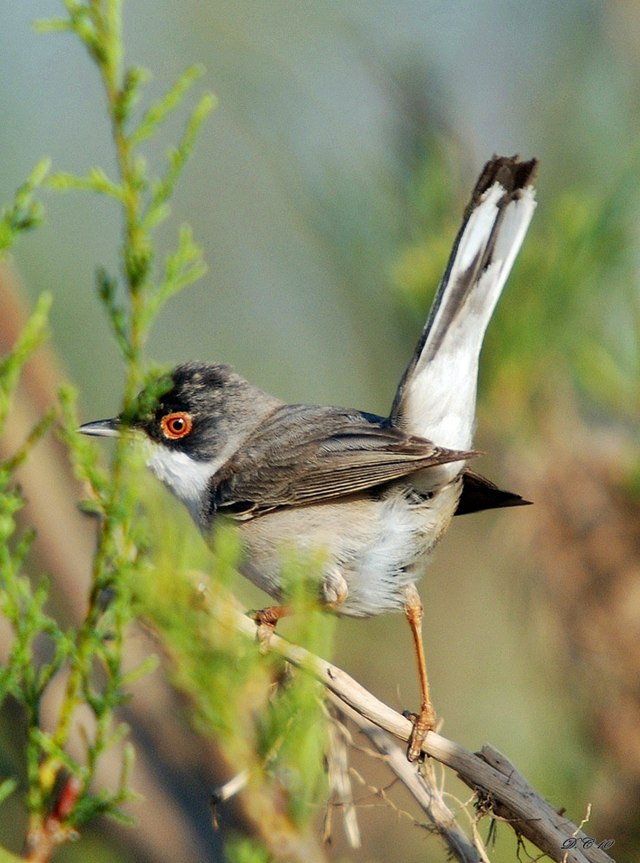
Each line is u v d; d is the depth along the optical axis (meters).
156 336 13.92
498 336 9.02
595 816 8.87
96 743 5.05
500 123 11.63
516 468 9.27
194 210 14.16
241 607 6.01
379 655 12.18
